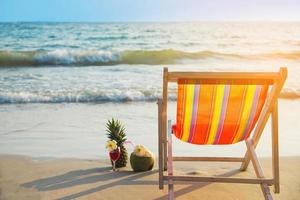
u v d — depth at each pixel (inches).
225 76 137.3
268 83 140.7
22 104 404.2
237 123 156.2
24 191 172.6
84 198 165.0
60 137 284.7
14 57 682.2
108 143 197.9
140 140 277.4
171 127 169.0
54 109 381.7
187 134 163.9
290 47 1019.9
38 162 215.9
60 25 1525.6
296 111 383.2
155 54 726.5
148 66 676.1
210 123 156.6
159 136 150.5
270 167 208.7
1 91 445.1
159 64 711.7
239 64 736.3
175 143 270.7
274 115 146.6
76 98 418.3
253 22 1763.0
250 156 173.2
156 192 171.6
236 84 140.8
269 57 815.7
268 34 1341.0
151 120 337.1
